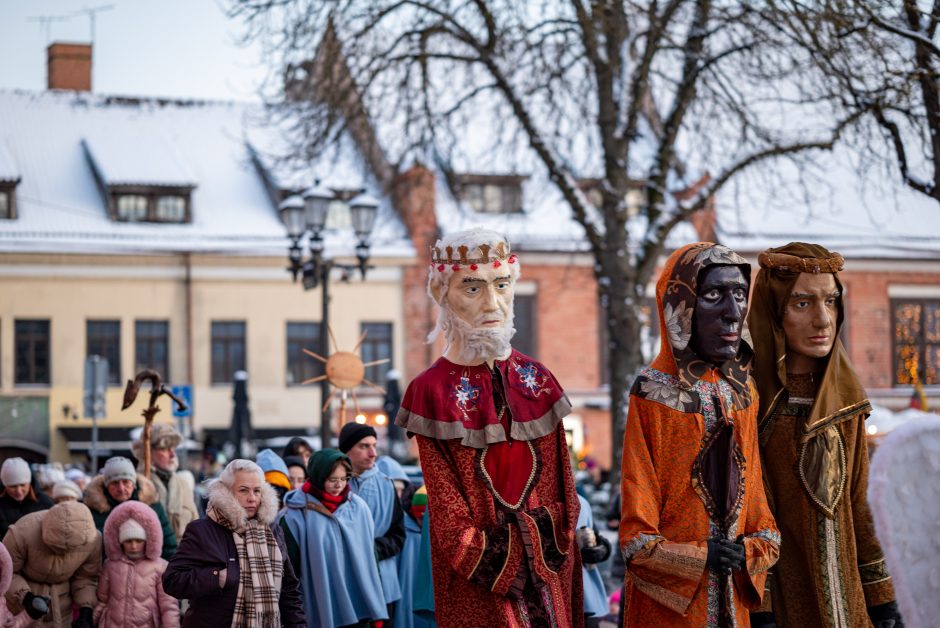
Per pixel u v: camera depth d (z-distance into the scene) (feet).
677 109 59.11
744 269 15.85
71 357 112.47
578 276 118.83
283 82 60.44
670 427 15.57
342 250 116.06
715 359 15.69
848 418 16.67
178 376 114.21
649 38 58.34
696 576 14.97
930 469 10.10
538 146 59.72
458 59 59.62
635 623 15.69
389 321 117.08
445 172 62.90
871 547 16.65
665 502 15.52
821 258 16.69
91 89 131.03
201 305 114.83
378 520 26.55
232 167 122.11
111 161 117.70
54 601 25.43
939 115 31.40
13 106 123.44
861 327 121.80
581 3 56.90
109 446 112.16
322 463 24.88
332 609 24.26
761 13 49.06
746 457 15.79
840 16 41.04
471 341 15.19
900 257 121.49
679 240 107.55
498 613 14.70
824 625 16.25
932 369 123.24
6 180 113.29
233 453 98.37
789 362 16.98
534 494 15.19
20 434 110.83
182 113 126.31
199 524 21.27
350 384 37.99
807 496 16.47
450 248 15.47
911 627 10.00
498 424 15.14
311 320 116.67
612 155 60.03
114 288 113.50
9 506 30.01
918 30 31.63
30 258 111.96
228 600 20.93
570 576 15.46
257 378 115.34
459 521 14.80
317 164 62.85
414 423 15.08
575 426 118.11
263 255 115.24
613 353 59.72
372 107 59.82
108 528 25.57
